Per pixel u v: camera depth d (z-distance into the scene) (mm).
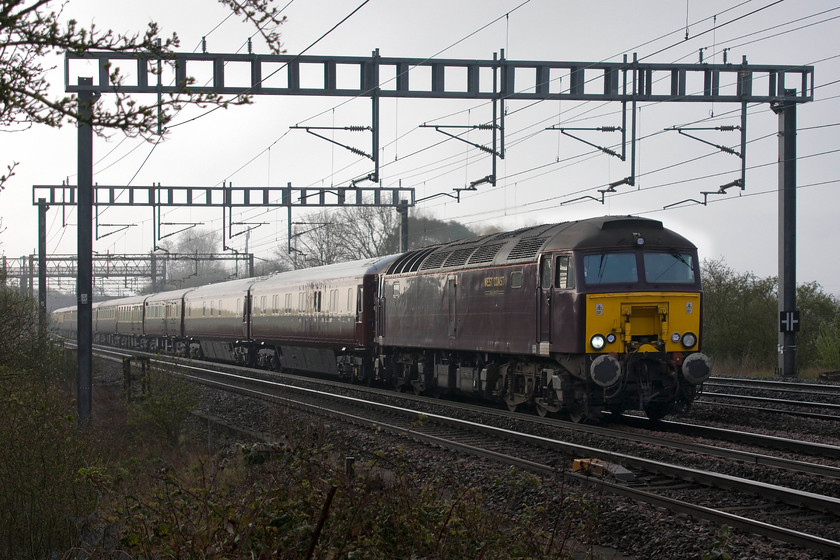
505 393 19281
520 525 7812
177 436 17344
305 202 39469
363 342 26422
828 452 12609
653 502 9547
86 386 18891
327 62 19750
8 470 9297
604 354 15766
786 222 27469
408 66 20016
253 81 19469
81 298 18891
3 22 5383
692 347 16312
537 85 20250
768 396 21672
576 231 16688
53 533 8820
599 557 7922
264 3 6414
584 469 11273
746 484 10008
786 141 27406
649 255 16266
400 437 15414
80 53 5934
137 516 6578
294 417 16641
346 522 6113
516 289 18031
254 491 6699
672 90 21422
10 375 11414
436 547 6648
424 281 22516
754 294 33531
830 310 33906
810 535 7883
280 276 35656
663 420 17656
